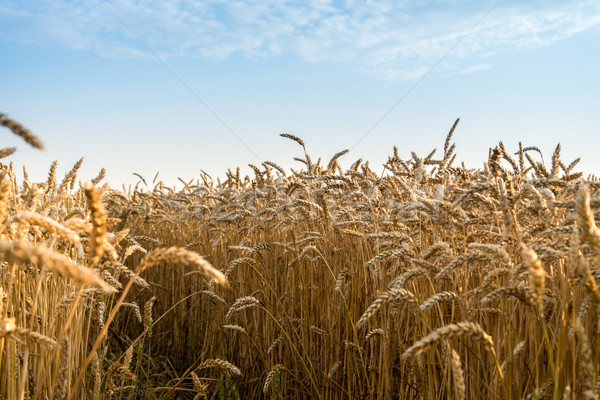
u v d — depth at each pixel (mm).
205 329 6312
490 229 3826
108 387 3357
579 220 1792
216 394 5285
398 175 5473
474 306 3100
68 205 4238
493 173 3998
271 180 6938
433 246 2857
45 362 2979
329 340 4746
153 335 6781
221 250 6371
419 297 3406
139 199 9508
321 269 5066
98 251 1732
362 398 4086
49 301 3383
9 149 1686
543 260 2502
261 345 5355
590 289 1880
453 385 3129
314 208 5352
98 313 3715
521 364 2707
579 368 2473
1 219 1860
